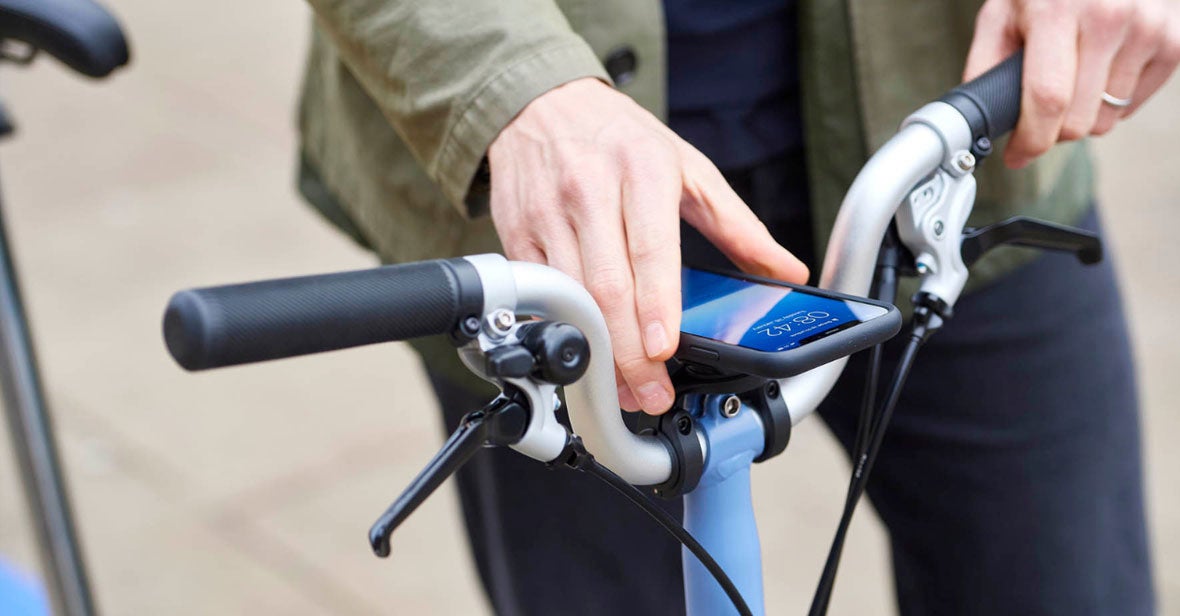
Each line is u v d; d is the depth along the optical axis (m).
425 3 1.07
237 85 4.88
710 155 1.33
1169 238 3.55
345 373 3.28
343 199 1.45
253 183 4.18
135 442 3.04
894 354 1.36
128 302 3.58
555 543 1.41
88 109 4.75
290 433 3.05
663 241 0.89
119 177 4.26
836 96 1.31
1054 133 1.06
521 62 1.02
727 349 0.85
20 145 4.52
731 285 0.98
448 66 1.05
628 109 1.00
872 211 0.98
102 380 3.27
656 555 1.40
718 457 0.92
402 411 3.12
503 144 1.02
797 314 0.90
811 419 2.98
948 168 1.02
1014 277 1.35
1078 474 1.40
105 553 2.71
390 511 0.76
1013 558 1.41
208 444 3.03
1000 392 1.37
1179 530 2.57
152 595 2.59
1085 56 1.06
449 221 1.30
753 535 0.97
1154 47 1.08
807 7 1.29
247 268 3.70
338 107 1.39
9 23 1.28
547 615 1.44
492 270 0.79
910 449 1.42
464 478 1.54
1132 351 1.49
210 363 0.68
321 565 2.65
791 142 1.36
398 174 1.33
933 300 1.02
